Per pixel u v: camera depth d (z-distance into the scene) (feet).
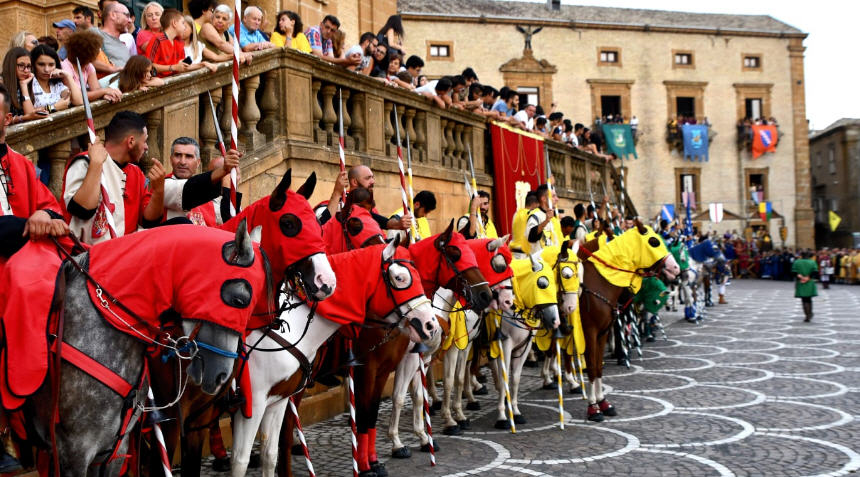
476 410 30.89
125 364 12.11
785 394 32.48
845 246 175.01
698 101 160.35
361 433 21.50
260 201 15.62
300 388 17.87
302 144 30.07
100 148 14.05
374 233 22.22
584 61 154.51
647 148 157.28
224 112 27.17
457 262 22.95
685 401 31.42
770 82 163.84
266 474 17.67
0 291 11.55
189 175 17.93
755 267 149.48
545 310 26.89
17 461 12.09
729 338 52.06
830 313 69.72
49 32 37.11
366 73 37.40
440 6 149.28
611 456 23.25
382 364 21.77
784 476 20.93
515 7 156.97
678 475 21.13
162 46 26.30
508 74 149.89
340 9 52.90
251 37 32.40
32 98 22.00
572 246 28.12
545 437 25.98
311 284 15.01
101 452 12.14
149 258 12.14
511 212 49.88
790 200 163.32
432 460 22.56
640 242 29.94
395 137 38.34
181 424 13.79
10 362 11.14
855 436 25.30
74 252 13.16
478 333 28.76
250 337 16.48
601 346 29.27
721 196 160.66
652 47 158.30
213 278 11.91
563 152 62.85
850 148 173.99
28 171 13.42
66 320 11.88
